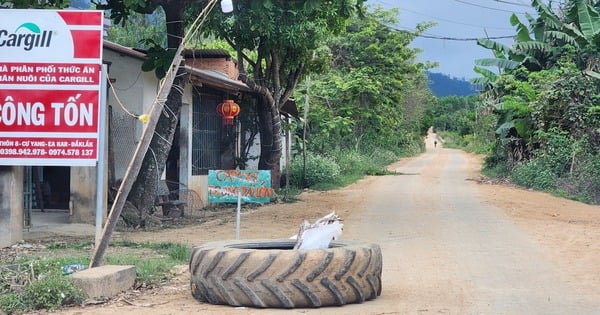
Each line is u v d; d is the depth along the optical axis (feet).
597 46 95.40
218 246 26.48
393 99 148.36
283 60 74.13
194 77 57.16
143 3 42.98
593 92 90.99
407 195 77.61
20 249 37.24
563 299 26.11
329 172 95.76
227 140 71.61
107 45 52.65
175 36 49.52
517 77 107.76
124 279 27.43
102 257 29.76
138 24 102.37
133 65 54.54
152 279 29.22
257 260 24.23
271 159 76.18
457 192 81.41
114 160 53.88
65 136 33.24
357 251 25.04
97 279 25.82
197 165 64.69
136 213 48.96
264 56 71.41
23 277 26.68
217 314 23.47
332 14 64.80
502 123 104.17
